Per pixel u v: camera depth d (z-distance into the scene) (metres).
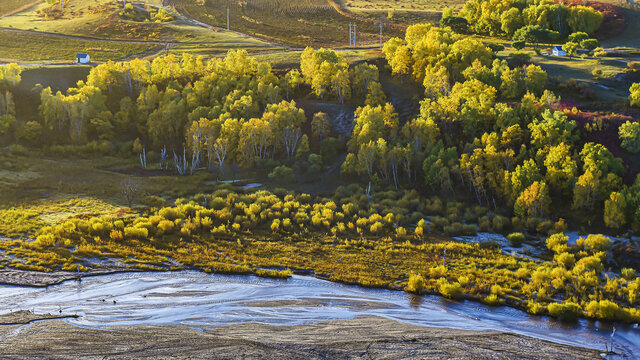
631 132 90.69
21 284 60.19
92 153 115.75
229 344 46.44
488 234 82.44
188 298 58.59
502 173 89.69
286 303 58.16
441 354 46.00
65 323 50.19
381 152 99.56
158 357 43.47
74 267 65.44
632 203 79.25
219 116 117.38
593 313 55.53
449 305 59.03
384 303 59.12
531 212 84.12
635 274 65.44
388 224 84.88
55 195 92.12
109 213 85.25
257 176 105.88
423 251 75.81
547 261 72.44
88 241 74.38
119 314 53.41
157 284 62.38
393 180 100.56
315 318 54.19
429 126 101.69
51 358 42.53
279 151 113.62
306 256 73.56
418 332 51.00
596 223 81.00
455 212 88.38
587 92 111.94
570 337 51.19
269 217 86.31
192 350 45.03
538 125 94.06
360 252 75.38
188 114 118.50
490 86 110.88
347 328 51.59
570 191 86.56
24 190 92.94
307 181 103.31
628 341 50.47
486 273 67.62
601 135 94.06
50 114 119.00
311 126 117.50
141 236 76.69
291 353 45.22
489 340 49.59
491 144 95.31
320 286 63.94
